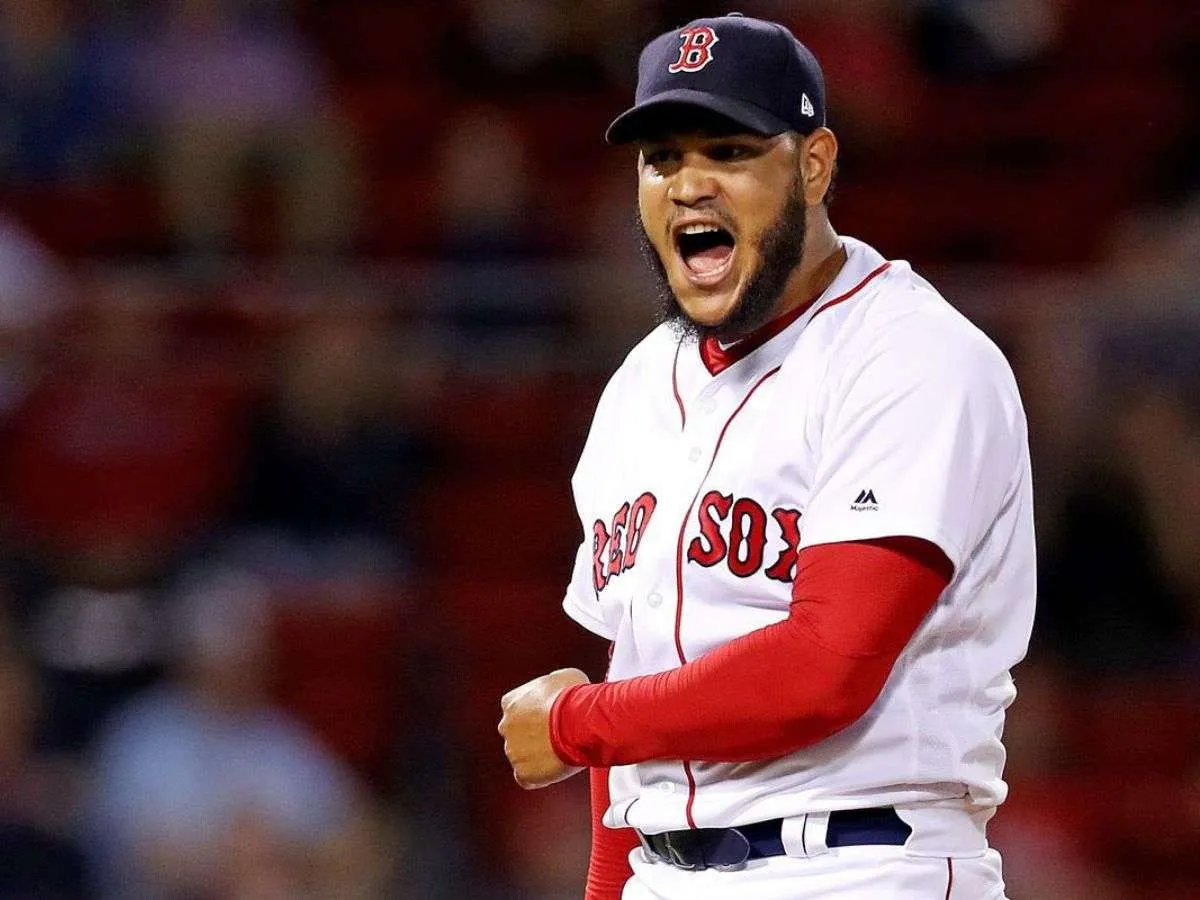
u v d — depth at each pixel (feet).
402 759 71.61
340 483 74.84
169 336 73.82
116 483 74.13
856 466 28.17
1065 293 72.02
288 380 74.23
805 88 29.43
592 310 72.90
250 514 74.69
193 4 96.58
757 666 27.61
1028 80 103.50
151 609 70.59
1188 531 71.10
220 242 87.92
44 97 93.35
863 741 28.76
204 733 67.46
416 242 89.71
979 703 29.71
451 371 73.82
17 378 72.49
